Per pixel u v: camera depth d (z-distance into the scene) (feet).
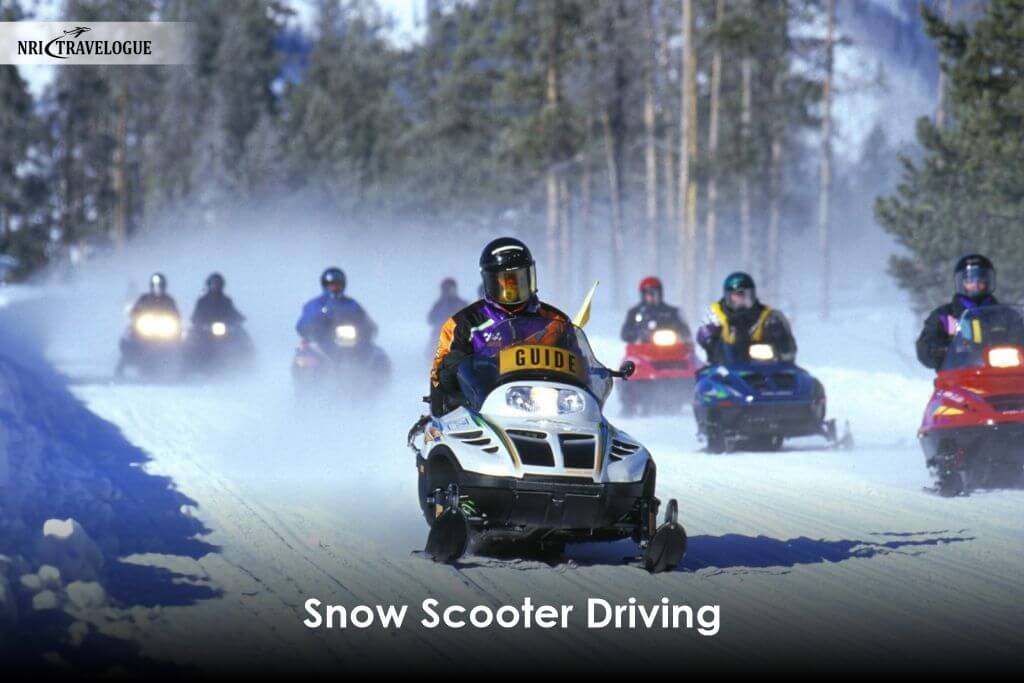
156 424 211.41
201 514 122.93
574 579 96.58
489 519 99.76
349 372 227.61
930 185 418.31
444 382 106.63
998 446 140.77
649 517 99.66
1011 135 380.78
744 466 173.17
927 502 138.21
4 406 141.79
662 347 260.83
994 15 385.91
